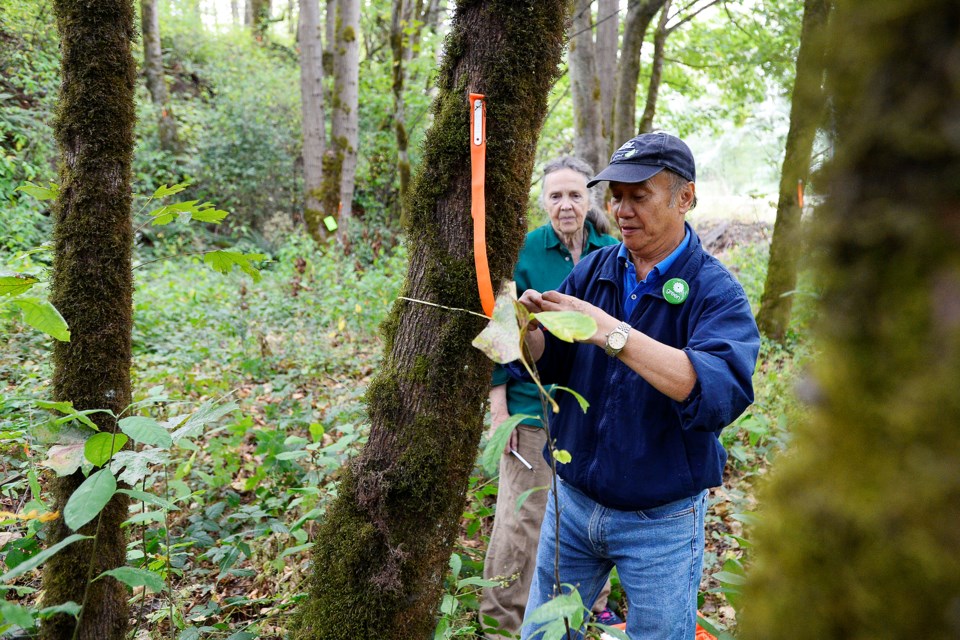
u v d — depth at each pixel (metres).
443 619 1.94
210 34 17.55
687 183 1.99
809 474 0.43
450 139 1.71
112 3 1.96
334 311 6.95
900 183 0.39
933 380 0.37
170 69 15.95
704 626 2.04
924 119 0.37
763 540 0.47
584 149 8.09
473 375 1.76
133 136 2.05
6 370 4.80
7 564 2.21
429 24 13.28
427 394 1.73
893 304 0.39
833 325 0.42
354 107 11.78
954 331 0.36
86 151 1.97
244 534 2.85
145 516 1.98
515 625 2.71
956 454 0.36
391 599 1.73
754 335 1.87
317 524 3.08
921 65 0.38
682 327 1.97
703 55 11.95
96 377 2.00
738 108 12.17
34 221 8.08
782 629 0.44
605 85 10.59
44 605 1.91
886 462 0.39
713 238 13.25
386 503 1.75
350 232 11.81
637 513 1.95
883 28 0.39
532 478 2.69
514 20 1.66
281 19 18.02
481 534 3.56
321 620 1.78
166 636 2.54
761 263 9.34
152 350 5.89
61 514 1.94
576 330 1.20
